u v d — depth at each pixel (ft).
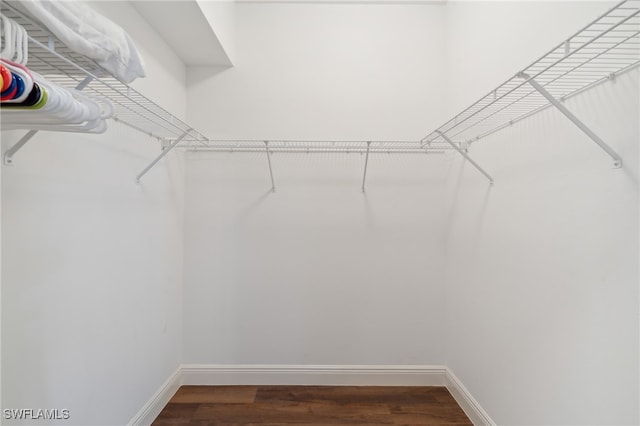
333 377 7.30
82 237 4.11
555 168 3.98
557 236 3.94
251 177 7.32
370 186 7.29
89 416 4.26
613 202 3.21
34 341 3.43
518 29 4.66
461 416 6.18
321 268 7.32
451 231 7.06
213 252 7.32
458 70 6.63
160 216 6.23
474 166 5.96
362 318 7.30
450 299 7.11
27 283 3.34
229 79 7.30
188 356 7.29
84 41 2.66
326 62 7.32
